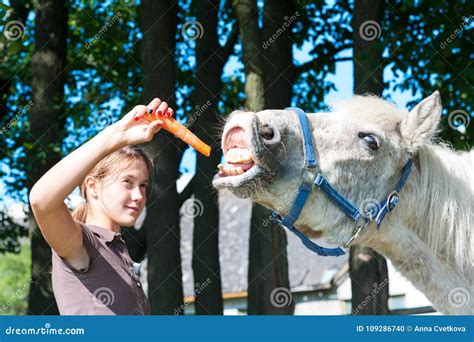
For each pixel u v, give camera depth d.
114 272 2.84
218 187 2.98
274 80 8.34
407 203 3.37
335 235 3.24
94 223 3.02
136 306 2.89
